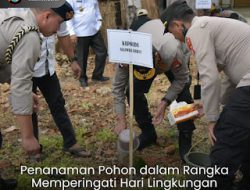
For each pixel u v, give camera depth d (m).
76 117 5.63
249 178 3.54
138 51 3.37
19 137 5.00
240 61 2.94
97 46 7.23
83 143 4.77
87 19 6.86
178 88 4.00
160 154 4.47
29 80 2.77
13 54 2.71
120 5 8.91
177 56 3.73
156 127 5.16
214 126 3.04
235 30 2.95
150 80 4.01
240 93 2.92
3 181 3.71
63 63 8.46
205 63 2.90
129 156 3.78
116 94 3.90
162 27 3.70
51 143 4.75
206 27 2.94
